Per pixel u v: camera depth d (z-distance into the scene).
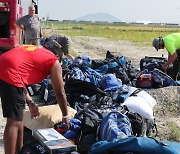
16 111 4.40
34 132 4.62
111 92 7.52
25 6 14.60
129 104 6.05
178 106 8.20
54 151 4.06
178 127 6.84
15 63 4.41
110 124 4.96
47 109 5.70
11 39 12.16
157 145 4.32
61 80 4.48
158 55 21.27
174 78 9.92
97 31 64.94
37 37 11.68
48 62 4.45
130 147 4.34
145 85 9.23
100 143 4.55
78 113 5.56
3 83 4.38
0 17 12.17
